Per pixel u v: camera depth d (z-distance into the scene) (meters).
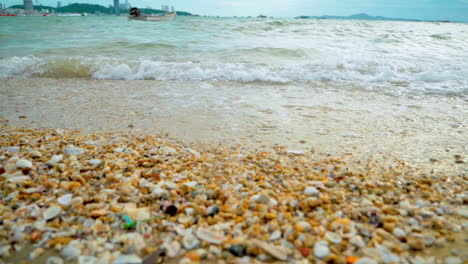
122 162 0.49
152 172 0.46
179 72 1.24
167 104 0.84
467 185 0.44
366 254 0.32
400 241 0.33
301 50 1.76
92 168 0.46
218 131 0.65
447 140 0.60
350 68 1.29
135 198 0.40
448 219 0.37
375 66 1.31
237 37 2.61
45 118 0.71
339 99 0.91
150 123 0.69
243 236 0.34
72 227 0.34
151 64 1.32
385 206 0.39
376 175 0.47
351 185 0.44
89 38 2.36
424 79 1.16
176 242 0.33
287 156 0.53
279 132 0.64
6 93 0.94
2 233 0.33
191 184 0.43
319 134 0.63
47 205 0.38
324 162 0.51
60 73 1.24
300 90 1.02
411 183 0.44
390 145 0.57
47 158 0.49
